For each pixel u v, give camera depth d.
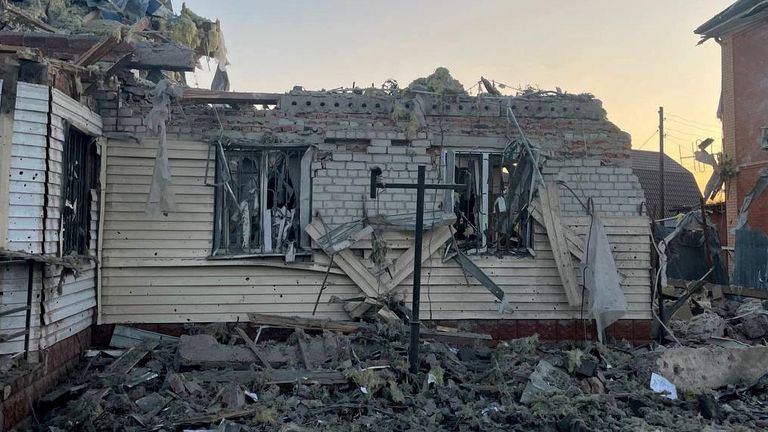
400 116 9.05
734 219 19.53
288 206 9.00
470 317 9.03
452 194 9.01
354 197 8.93
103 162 8.41
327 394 6.59
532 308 9.14
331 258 8.72
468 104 9.27
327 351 7.52
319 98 9.01
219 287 8.70
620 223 9.25
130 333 8.38
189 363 7.19
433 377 6.96
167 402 6.27
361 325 8.41
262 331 8.58
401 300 8.88
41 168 6.42
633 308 9.26
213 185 8.69
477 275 8.95
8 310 5.54
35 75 6.44
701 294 13.75
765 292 13.73
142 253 8.52
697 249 15.52
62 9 12.27
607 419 6.24
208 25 11.98
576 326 9.19
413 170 9.04
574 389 7.04
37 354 6.34
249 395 6.50
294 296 8.82
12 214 6.18
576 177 9.27
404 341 7.99
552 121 9.37
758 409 6.93
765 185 16.98
